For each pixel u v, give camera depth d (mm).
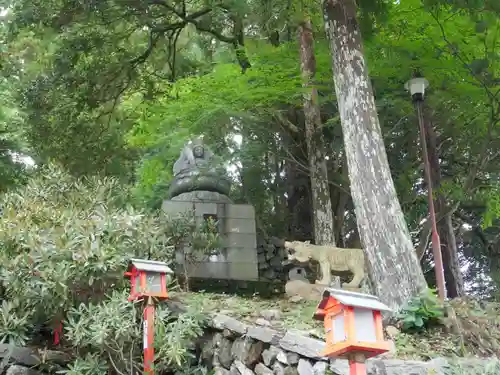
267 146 12766
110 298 5297
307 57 9883
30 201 6480
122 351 5238
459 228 14203
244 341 5242
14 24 8852
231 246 9031
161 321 5250
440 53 9461
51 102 10047
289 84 9617
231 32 10703
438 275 7227
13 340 5543
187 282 7469
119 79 10375
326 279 7094
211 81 9688
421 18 9359
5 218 6098
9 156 11469
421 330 5328
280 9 8945
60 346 5855
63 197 6883
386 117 11211
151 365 4871
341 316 3258
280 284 9422
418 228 12898
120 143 11336
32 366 5562
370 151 6414
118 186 7527
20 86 10547
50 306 5445
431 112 11102
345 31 6996
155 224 6660
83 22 9383
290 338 4707
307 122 10141
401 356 4703
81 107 10070
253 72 9633
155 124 10586
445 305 5496
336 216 12156
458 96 10219
